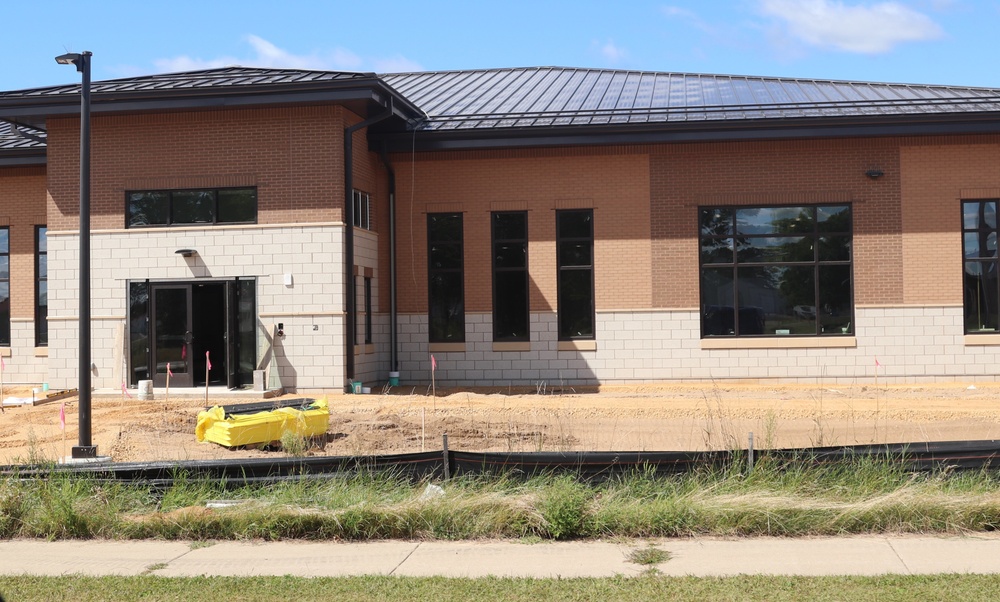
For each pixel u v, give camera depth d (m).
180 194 23.92
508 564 8.75
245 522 10.10
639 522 9.84
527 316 25.80
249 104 22.88
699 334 25.11
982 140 24.44
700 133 24.52
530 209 25.78
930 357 24.53
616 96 29.05
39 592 7.89
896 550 9.00
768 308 25.09
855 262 24.73
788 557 8.79
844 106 25.52
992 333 24.47
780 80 31.39
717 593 7.52
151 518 10.27
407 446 16.34
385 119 24.72
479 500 10.23
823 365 24.77
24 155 27.39
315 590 7.86
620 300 25.42
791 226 25.02
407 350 26.25
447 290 26.25
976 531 9.73
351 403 21.31
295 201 23.33
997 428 17.53
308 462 11.34
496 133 25.09
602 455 10.99
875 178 24.66
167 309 23.78
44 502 10.57
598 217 25.53
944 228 24.55
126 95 22.86
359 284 24.62
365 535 9.98
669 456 10.98
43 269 28.25
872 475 10.66
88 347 15.16
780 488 10.55
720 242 25.27
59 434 18.03
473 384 25.95
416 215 26.27
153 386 23.62
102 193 24.03
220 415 16.31
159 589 7.96
